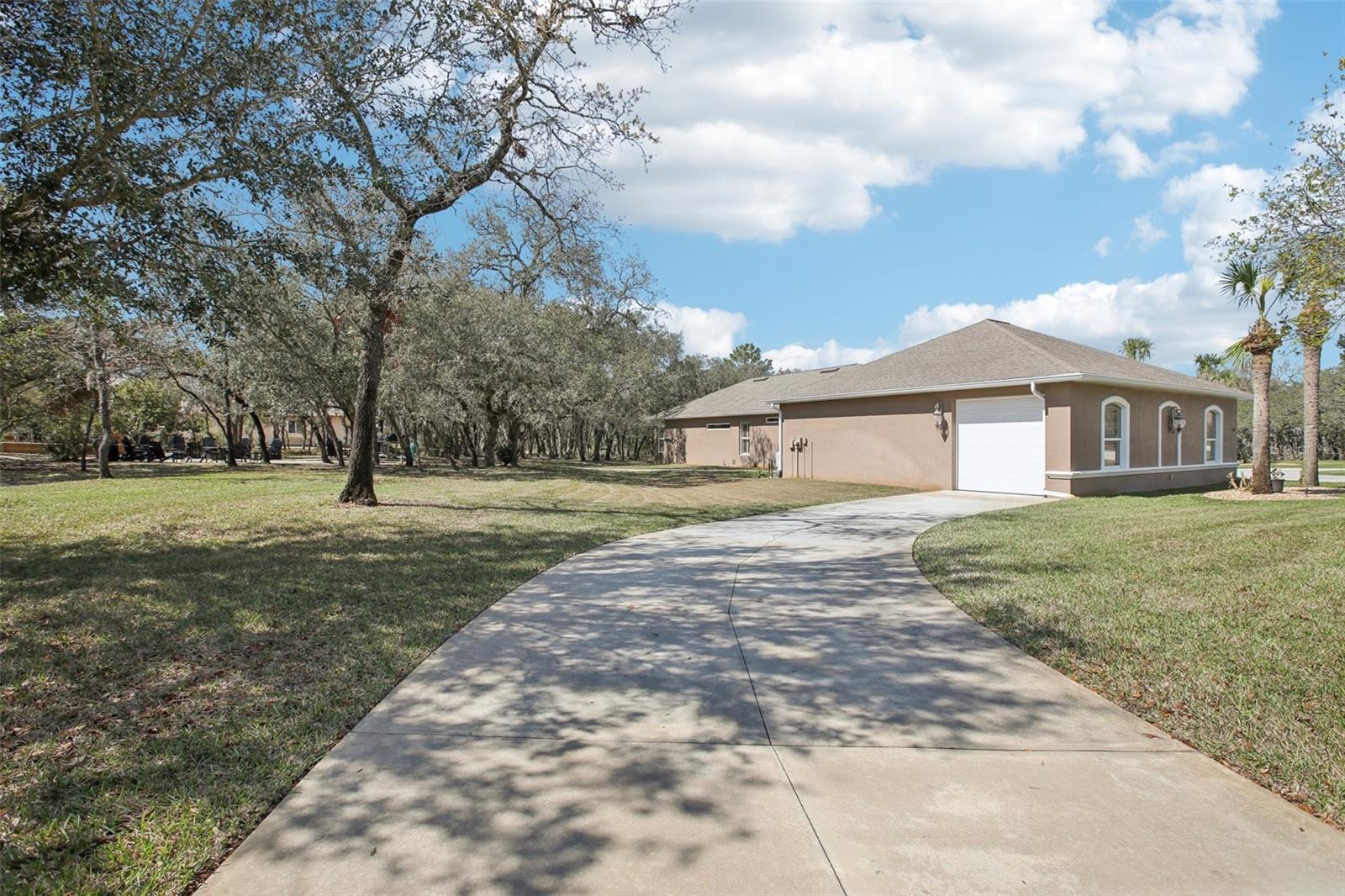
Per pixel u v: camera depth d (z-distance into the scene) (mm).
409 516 11594
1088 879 2311
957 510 13234
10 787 2891
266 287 6945
